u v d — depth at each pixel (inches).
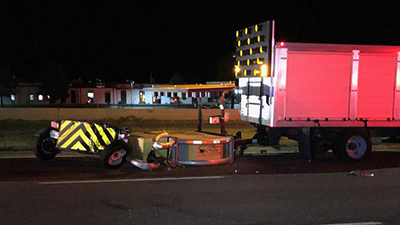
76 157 488.7
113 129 421.4
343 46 465.7
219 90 464.1
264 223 253.4
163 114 1059.3
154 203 294.0
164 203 294.2
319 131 479.5
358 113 473.7
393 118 482.3
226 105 1619.1
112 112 1052.5
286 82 455.8
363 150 475.5
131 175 388.5
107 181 361.7
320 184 362.3
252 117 510.3
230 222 254.2
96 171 405.1
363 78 473.1
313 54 459.2
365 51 470.9
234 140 470.0
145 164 410.3
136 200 301.1
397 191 339.3
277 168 435.5
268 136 489.4
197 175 392.8
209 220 257.4
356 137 473.7
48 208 278.1
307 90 460.8
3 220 252.1
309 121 463.8
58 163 447.5
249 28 494.6
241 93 539.2
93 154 430.3
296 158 503.8
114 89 2316.7
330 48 462.6
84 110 1037.2
